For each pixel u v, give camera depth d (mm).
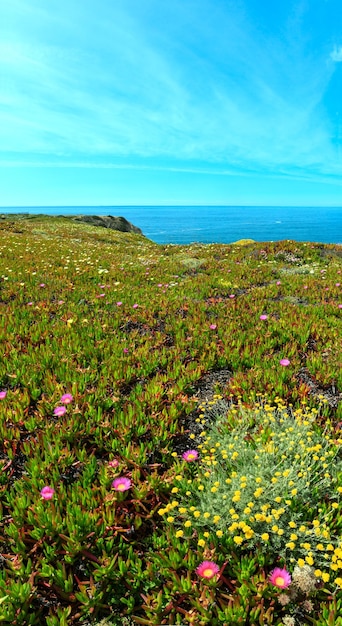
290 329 6883
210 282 11070
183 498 3141
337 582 2340
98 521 2920
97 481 3469
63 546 2730
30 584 2531
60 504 3078
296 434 3674
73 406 4336
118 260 15648
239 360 5848
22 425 4156
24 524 2975
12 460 3629
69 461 3582
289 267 14531
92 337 6555
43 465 3430
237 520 2871
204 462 3492
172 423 4199
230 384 5020
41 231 27812
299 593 2518
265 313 8305
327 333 6672
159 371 5637
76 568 2783
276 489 3045
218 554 2711
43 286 9812
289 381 5160
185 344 6414
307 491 3029
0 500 3260
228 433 3977
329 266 14852
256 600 2479
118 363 5508
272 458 3422
